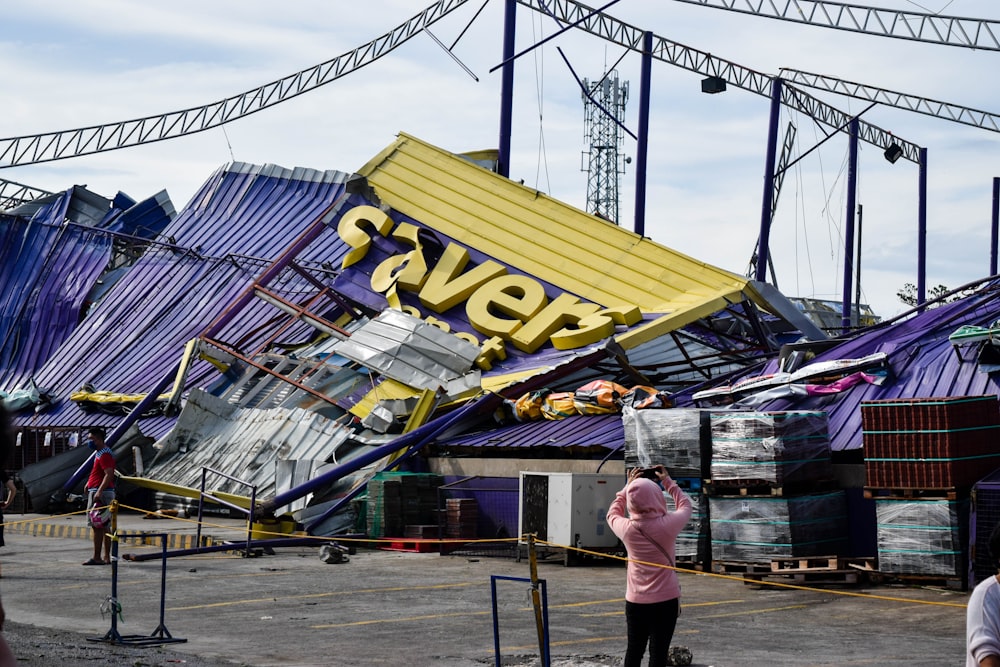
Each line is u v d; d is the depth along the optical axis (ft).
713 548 62.85
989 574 54.39
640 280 114.93
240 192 174.70
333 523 86.28
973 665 17.33
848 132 206.90
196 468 100.83
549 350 108.58
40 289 177.47
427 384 104.32
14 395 145.79
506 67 153.99
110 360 151.74
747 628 45.55
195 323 148.36
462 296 116.67
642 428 67.72
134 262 177.37
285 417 99.66
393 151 138.00
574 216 123.85
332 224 129.70
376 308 120.37
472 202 128.57
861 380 74.74
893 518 57.62
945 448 56.13
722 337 120.47
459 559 75.56
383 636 43.88
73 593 56.90
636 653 31.42
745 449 61.82
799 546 60.59
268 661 38.32
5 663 14.53
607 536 73.05
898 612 49.96
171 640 42.39
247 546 76.13
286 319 130.72
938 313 80.69
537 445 85.05
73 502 109.19
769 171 193.06
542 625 32.37
